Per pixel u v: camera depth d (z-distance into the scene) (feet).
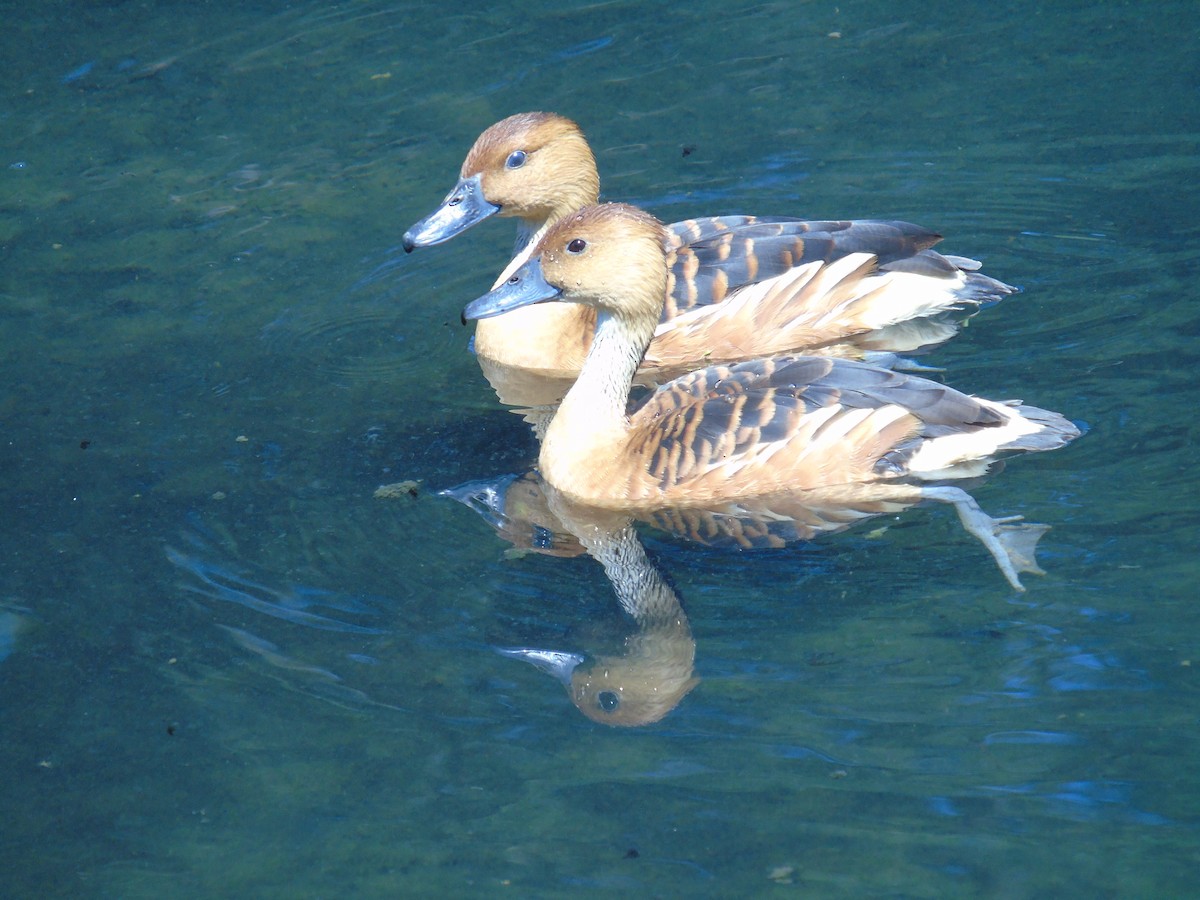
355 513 32.04
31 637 28.40
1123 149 45.70
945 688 25.79
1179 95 47.83
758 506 31.94
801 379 32.71
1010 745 24.45
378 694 26.68
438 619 28.60
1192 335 36.55
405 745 25.48
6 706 26.73
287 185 46.03
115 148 48.06
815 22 53.72
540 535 31.27
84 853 23.70
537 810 23.95
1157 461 31.58
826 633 27.37
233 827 24.02
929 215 43.55
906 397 31.81
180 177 46.50
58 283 41.55
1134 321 37.60
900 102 48.85
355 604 29.09
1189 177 44.11
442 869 22.97
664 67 51.39
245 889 22.85
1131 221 42.42
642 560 30.12
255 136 48.49
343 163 46.98
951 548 29.55
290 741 25.70
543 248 33.96
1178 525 29.40
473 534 31.27
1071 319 38.14
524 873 22.76
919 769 24.16
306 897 22.57
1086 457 31.94
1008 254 41.55
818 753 24.64
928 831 23.00
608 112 49.11
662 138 47.83
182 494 32.73
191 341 39.11
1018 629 26.96
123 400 36.50
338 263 42.65
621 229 33.04
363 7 55.77
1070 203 43.57
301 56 52.85
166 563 30.42
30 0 56.18
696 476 31.81
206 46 53.62
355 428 35.55
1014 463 31.91
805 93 49.62
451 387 37.60
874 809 23.48
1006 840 22.74
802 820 23.39
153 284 41.60
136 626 28.60
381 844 23.54
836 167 46.09
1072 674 25.77
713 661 26.86
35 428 35.27
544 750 25.21
